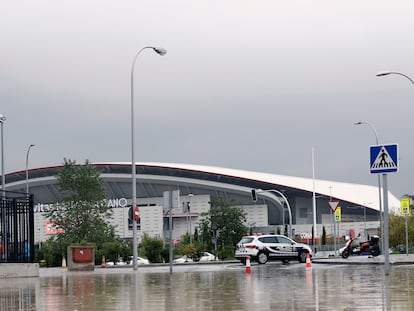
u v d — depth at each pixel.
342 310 15.04
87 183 83.31
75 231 82.31
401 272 31.28
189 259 89.44
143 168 184.12
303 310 15.29
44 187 195.25
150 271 43.22
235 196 186.00
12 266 36.09
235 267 49.09
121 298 20.03
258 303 17.39
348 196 179.25
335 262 49.91
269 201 185.88
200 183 182.38
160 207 182.50
